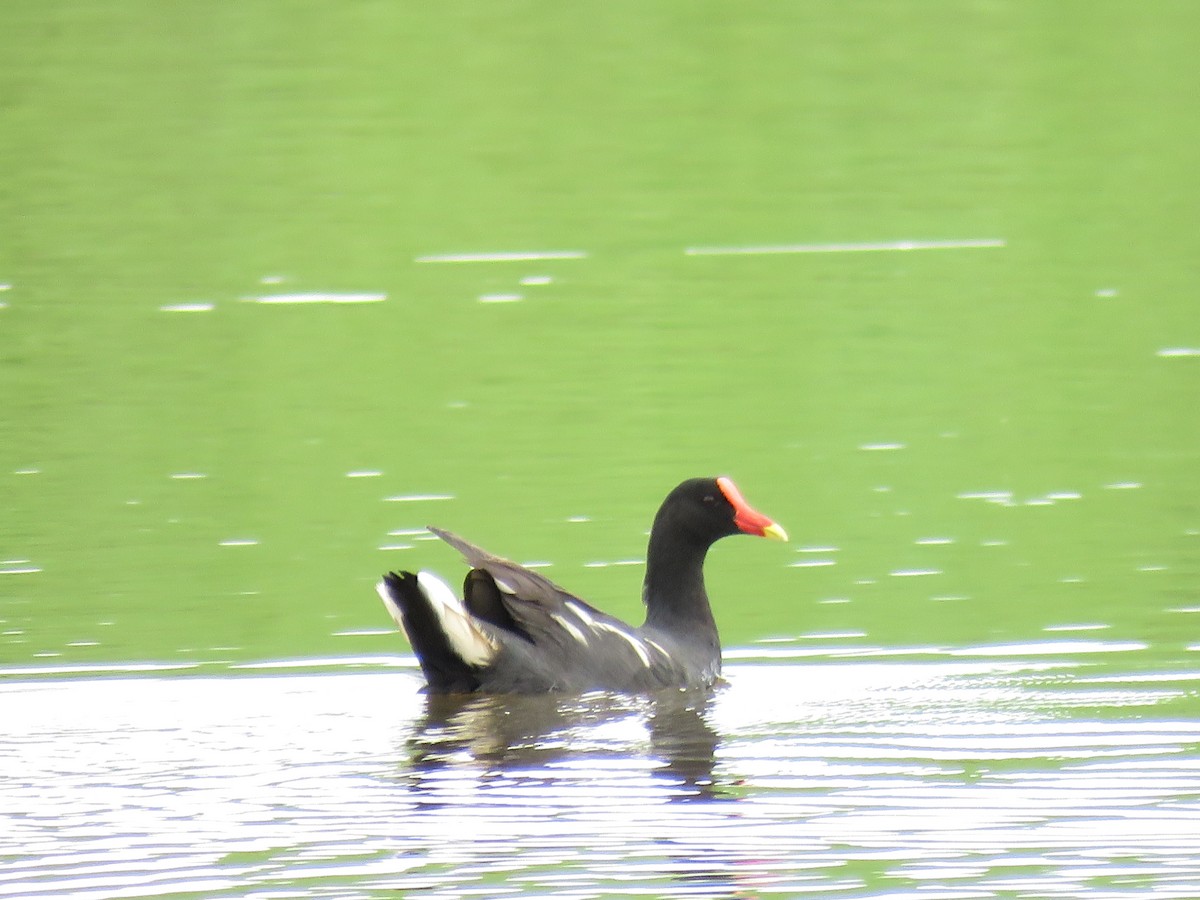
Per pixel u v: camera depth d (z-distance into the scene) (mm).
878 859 9180
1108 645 13266
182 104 37812
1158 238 28266
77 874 9055
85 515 17000
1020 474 17891
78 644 13594
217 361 22703
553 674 12367
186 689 12492
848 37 42500
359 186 32781
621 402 20797
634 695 12383
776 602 14609
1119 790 10141
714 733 11297
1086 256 27438
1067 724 11422
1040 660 12969
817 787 10273
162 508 17172
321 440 19422
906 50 41344
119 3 45281
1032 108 36844
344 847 9375
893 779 10367
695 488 13688
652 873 9023
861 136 35375
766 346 23000
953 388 21031
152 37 42531
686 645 13219
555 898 8727
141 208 31250
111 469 18406
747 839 9461
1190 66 39312
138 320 24828
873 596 14672
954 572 15172
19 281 27016
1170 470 17953
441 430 19703
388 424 19984
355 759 10883
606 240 29094
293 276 27250
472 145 35250
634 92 38594
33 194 32344
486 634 12297
